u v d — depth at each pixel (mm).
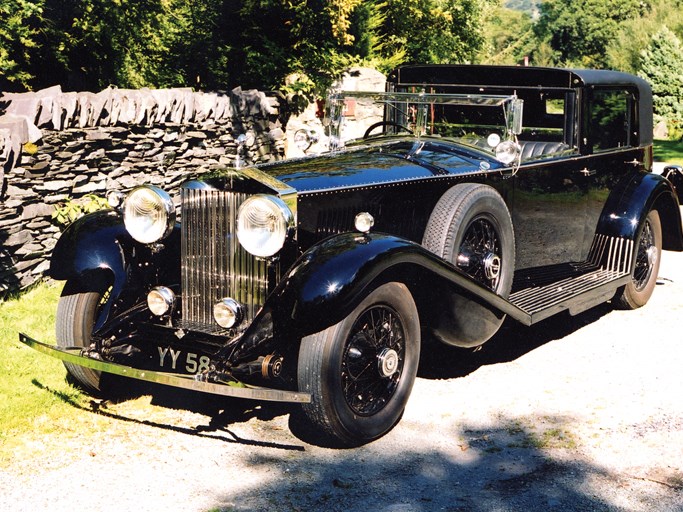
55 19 10406
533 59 56906
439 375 5082
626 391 4770
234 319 3973
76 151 6797
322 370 3801
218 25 12344
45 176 6492
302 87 10539
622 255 6051
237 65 12461
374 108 5785
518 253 5457
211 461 3867
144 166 7621
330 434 3936
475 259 4820
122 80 11805
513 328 6082
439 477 3730
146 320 4371
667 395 4695
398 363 4207
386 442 4117
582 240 6047
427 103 5508
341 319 3740
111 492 3529
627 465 3838
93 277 4539
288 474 3748
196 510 3393
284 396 3650
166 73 12453
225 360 3846
